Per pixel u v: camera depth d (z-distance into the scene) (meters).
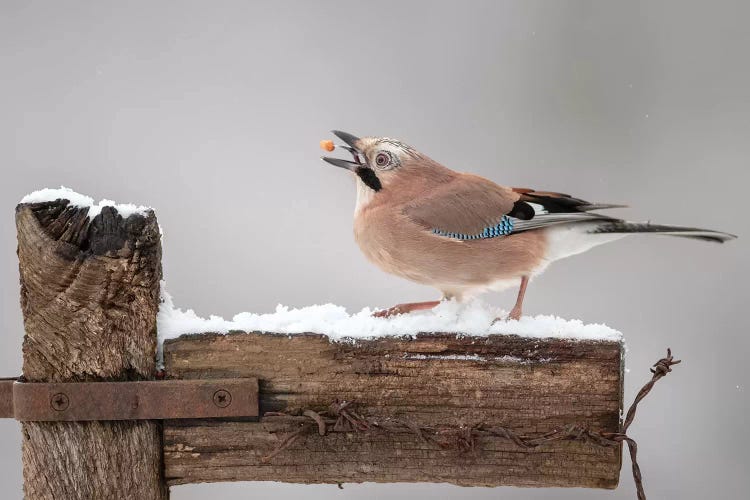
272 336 5.45
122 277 5.25
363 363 5.49
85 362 5.31
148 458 5.39
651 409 11.55
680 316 12.20
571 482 5.51
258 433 5.47
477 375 5.50
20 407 5.26
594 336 5.54
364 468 5.53
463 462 5.53
